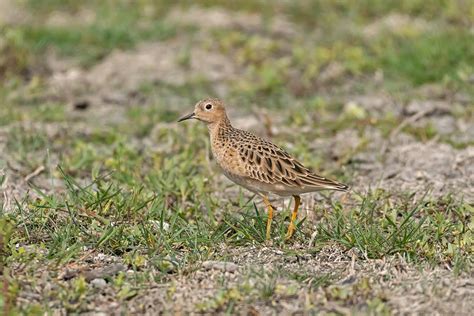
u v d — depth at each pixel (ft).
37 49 75.92
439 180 49.96
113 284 36.19
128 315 33.96
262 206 46.68
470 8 80.48
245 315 33.63
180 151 55.42
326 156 55.11
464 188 48.88
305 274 36.83
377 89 67.26
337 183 41.63
